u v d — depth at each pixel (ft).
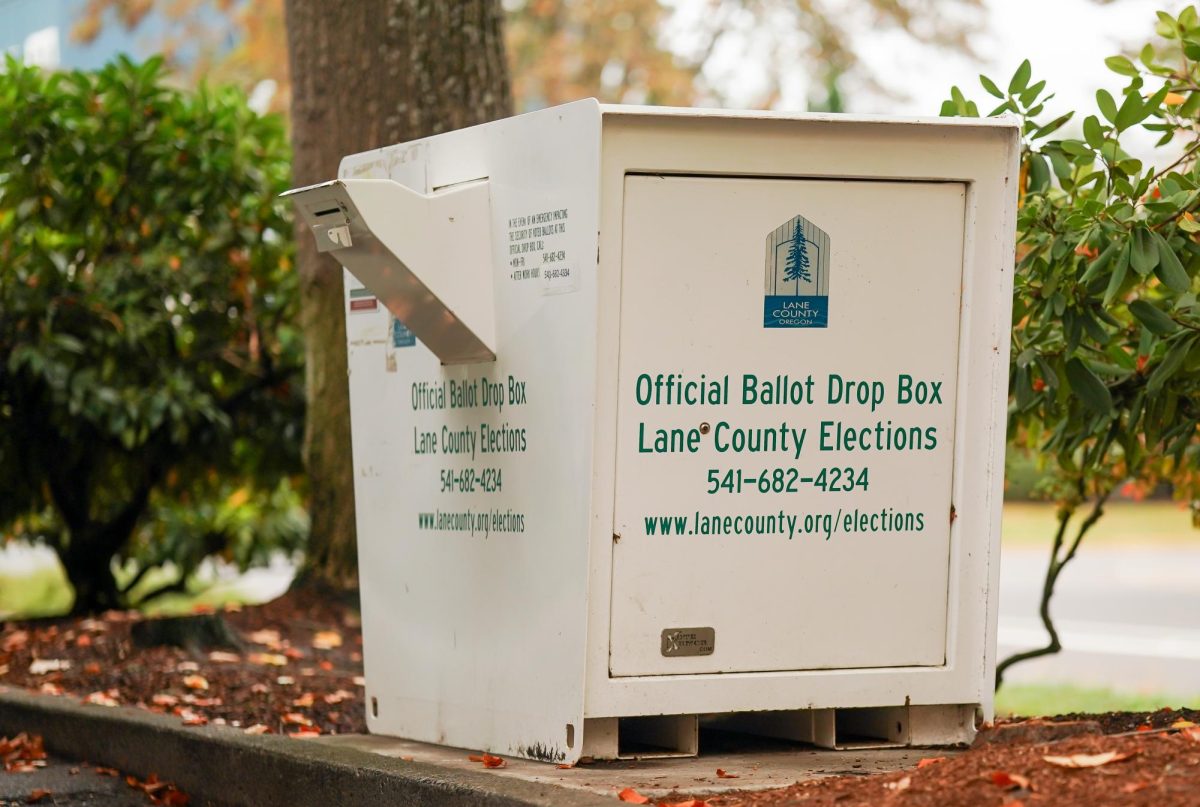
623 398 14.01
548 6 75.46
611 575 14.06
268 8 69.92
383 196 14.60
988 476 14.96
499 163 15.10
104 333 28.50
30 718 20.71
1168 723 14.82
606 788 12.84
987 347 14.90
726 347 14.24
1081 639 46.09
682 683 14.23
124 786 18.24
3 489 31.22
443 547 16.19
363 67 24.79
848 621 14.70
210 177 29.78
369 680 17.63
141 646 23.45
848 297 14.57
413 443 16.72
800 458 14.51
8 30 82.58
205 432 30.35
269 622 24.81
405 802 13.82
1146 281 17.60
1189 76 17.19
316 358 25.68
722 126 14.07
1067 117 16.98
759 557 14.43
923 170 14.64
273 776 15.87
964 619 14.98
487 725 15.43
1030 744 12.28
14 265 28.40
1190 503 22.29
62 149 28.73
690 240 14.11
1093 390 16.83
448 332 15.24
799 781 13.11
